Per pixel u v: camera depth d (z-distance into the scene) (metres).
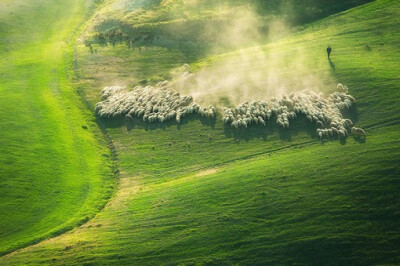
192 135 101.81
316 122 96.94
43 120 111.12
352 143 88.62
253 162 88.38
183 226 73.38
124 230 74.50
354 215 70.62
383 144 85.88
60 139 103.69
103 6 190.75
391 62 116.88
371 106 100.94
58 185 87.88
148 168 93.81
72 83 133.12
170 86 122.25
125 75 133.75
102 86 129.88
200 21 153.88
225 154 93.50
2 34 164.12
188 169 90.94
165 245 70.19
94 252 70.00
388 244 65.81
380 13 145.62
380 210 70.75
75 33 169.38
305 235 68.62
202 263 66.44
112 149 102.50
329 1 159.50
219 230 71.50
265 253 66.88
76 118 114.62
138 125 109.38
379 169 78.31
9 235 74.94
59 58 149.00
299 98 105.88
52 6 192.25
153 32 153.50
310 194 75.69
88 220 79.31
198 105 109.56
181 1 170.12
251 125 101.00
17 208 80.88
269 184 79.44
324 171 80.50
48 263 68.25
